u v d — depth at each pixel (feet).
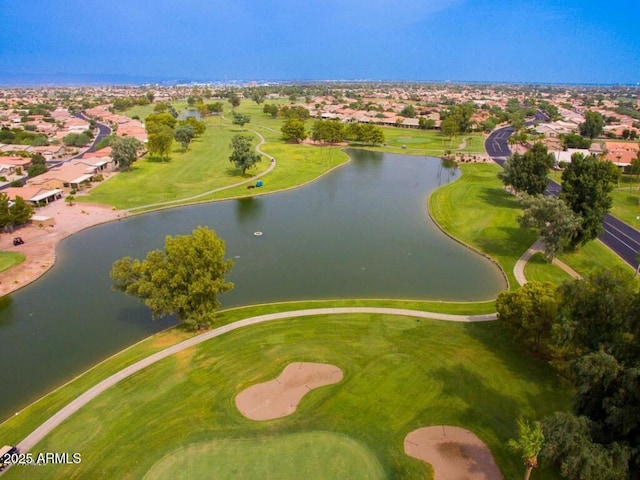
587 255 237.86
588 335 103.40
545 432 86.74
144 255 243.19
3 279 210.79
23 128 654.94
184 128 524.11
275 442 110.93
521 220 226.99
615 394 86.89
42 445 110.22
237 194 359.25
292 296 194.70
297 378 135.74
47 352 156.04
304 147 572.51
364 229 286.46
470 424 117.08
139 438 112.37
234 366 141.59
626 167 424.46
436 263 234.17
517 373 137.08
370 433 114.01
